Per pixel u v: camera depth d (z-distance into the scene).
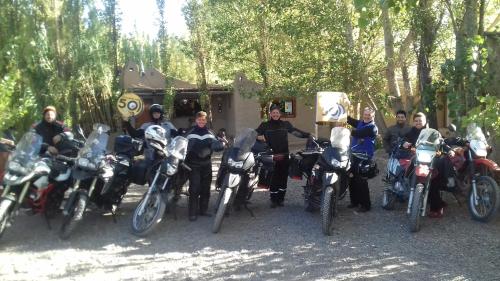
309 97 14.31
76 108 17.08
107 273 5.30
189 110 22.94
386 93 13.90
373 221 7.32
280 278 5.10
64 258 5.77
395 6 7.02
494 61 8.30
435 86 10.15
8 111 8.37
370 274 5.18
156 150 6.91
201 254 5.93
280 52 16.16
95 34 17.64
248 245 6.27
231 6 17.75
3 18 12.57
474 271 5.22
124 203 8.59
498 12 13.70
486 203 7.05
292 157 7.91
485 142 7.38
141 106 10.05
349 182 7.77
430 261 5.57
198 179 7.45
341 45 13.30
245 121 19.69
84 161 6.57
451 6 10.55
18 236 6.59
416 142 7.30
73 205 6.47
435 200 7.30
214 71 22.09
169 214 7.84
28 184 6.26
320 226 7.11
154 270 5.38
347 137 7.18
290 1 13.32
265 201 8.83
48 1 15.56
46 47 14.60
